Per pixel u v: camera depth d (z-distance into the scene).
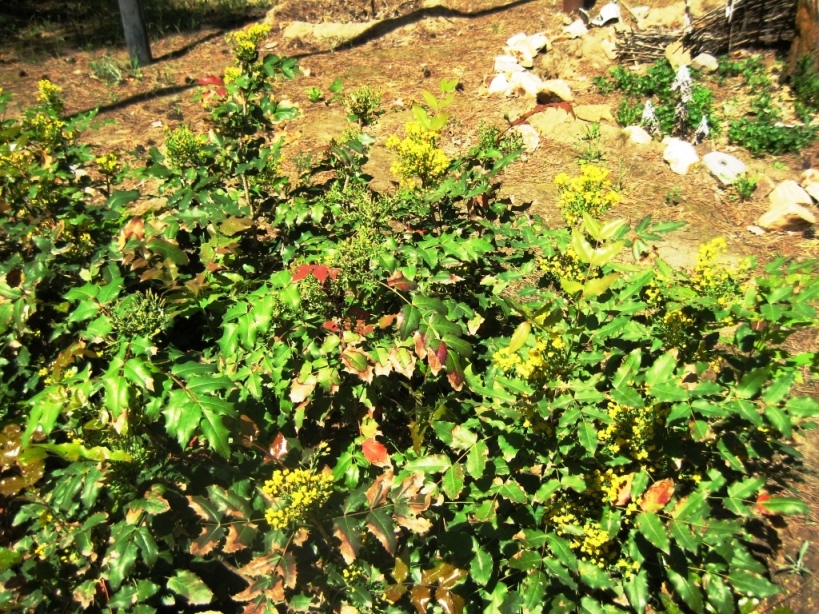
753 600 2.53
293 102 7.50
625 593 2.44
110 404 2.00
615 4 9.75
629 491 2.27
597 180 2.81
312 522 2.14
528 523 2.32
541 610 2.31
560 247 2.82
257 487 2.19
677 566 2.30
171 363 2.23
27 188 2.99
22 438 2.07
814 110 7.54
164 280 2.60
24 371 2.74
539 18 10.14
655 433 2.41
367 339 2.45
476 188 2.95
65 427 2.34
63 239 2.90
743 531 2.20
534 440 2.35
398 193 3.00
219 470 2.36
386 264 2.38
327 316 2.47
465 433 2.28
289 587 2.13
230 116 3.35
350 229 2.90
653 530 2.16
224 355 2.39
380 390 2.60
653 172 6.44
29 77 8.37
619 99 7.87
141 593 2.14
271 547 2.05
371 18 10.59
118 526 2.10
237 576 2.51
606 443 2.46
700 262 2.70
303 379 2.30
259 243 3.23
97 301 2.34
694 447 2.51
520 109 7.25
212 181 3.19
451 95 2.94
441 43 9.43
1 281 2.61
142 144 6.59
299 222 3.01
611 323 2.33
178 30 10.23
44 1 11.46
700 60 8.46
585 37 9.02
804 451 3.77
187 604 2.42
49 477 2.52
